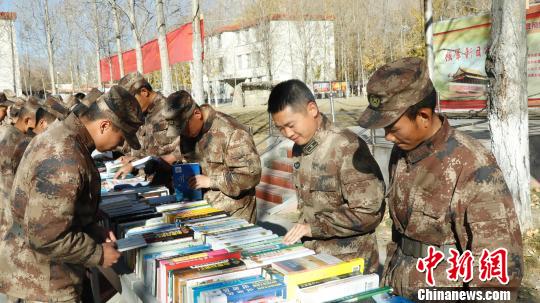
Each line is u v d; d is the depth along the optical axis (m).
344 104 21.53
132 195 3.75
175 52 9.66
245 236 2.58
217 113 3.61
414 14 33.00
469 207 1.73
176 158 4.40
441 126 1.85
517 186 5.01
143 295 2.35
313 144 2.47
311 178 2.51
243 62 47.59
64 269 2.46
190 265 2.17
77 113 2.32
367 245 2.57
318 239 2.64
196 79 7.90
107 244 2.42
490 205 1.69
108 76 16.73
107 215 3.19
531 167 6.48
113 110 2.30
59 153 2.14
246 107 27.94
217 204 3.58
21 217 2.30
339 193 2.44
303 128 2.38
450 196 1.79
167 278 2.15
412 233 1.94
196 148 3.68
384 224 5.84
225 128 3.50
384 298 1.87
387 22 39.72
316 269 2.00
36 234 2.10
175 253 2.40
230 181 3.43
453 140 1.82
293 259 2.17
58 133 2.22
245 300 1.86
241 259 2.22
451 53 9.69
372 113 1.82
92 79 27.55
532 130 7.38
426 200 1.86
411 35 36.50
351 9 39.47
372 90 1.80
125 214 3.17
